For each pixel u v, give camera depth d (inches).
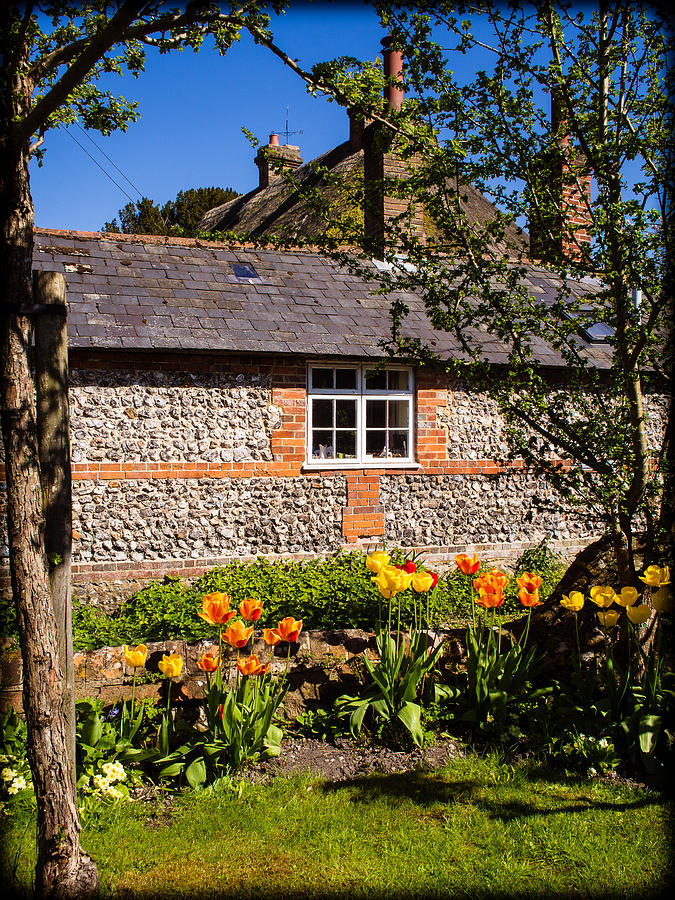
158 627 305.7
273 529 390.0
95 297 371.6
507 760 197.0
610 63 208.1
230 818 168.4
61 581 146.0
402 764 195.3
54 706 135.3
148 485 364.2
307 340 388.2
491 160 216.8
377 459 416.8
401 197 229.6
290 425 392.5
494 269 228.8
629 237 197.6
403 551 383.2
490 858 153.9
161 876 147.7
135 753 184.4
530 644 239.6
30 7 140.6
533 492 450.6
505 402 223.6
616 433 211.6
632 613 196.9
